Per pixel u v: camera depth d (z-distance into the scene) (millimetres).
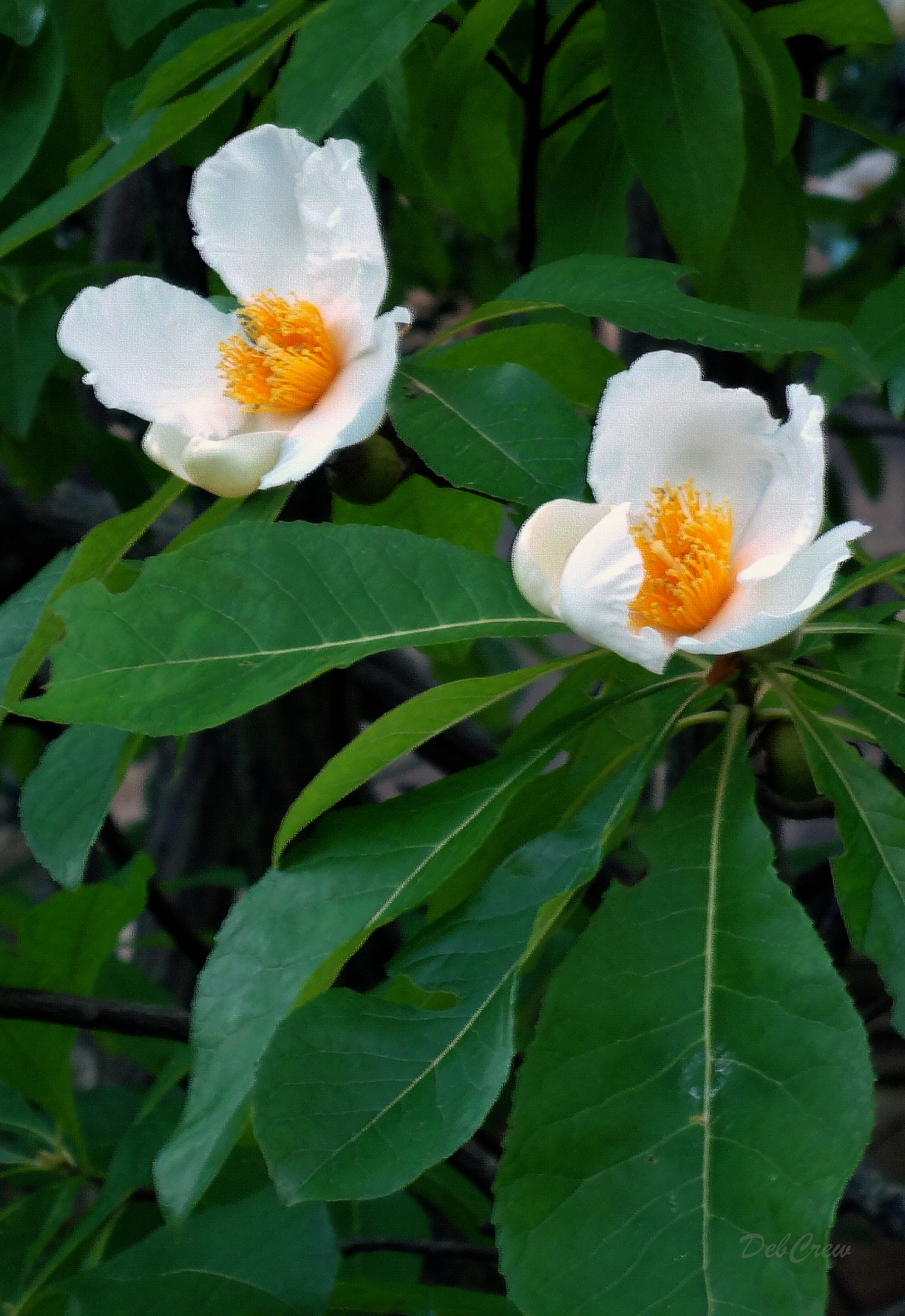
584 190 1023
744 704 894
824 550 877
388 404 915
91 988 1003
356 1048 847
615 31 967
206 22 980
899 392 982
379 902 871
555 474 898
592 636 861
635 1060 841
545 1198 832
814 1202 820
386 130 1004
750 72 1016
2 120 998
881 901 865
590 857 863
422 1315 941
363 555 879
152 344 929
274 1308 921
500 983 859
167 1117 996
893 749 880
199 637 869
